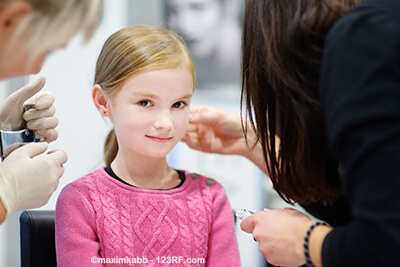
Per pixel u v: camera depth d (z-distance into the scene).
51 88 1.57
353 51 0.52
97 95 0.85
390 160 0.48
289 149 0.70
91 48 1.60
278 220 0.70
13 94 0.79
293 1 0.65
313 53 0.63
